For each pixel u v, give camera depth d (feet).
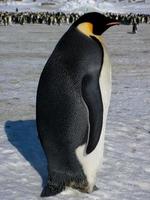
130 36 126.93
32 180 18.71
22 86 47.44
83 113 15.98
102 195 17.38
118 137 26.13
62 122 16.24
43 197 16.90
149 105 37.22
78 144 16.35
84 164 16.65
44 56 76.28
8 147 23.24
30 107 36.55
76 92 15.92
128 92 44.04
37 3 389.39
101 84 15.85
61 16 209.87
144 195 17.72
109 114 33.09
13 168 20.07
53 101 16.24
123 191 17.99
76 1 343.87
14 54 78.84
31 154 22.07
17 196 16.92
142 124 29.91
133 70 60.95
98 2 362.74
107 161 21.54
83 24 16.24
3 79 52.01
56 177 17.13
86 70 15.75
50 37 120.78
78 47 16.01
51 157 16.90
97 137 16.01
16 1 402.72
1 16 197.36
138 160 22.04
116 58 73.77
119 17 209.77
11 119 31.81
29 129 27.63
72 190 17.39
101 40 16.33
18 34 132.26
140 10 327.06
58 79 16.14
